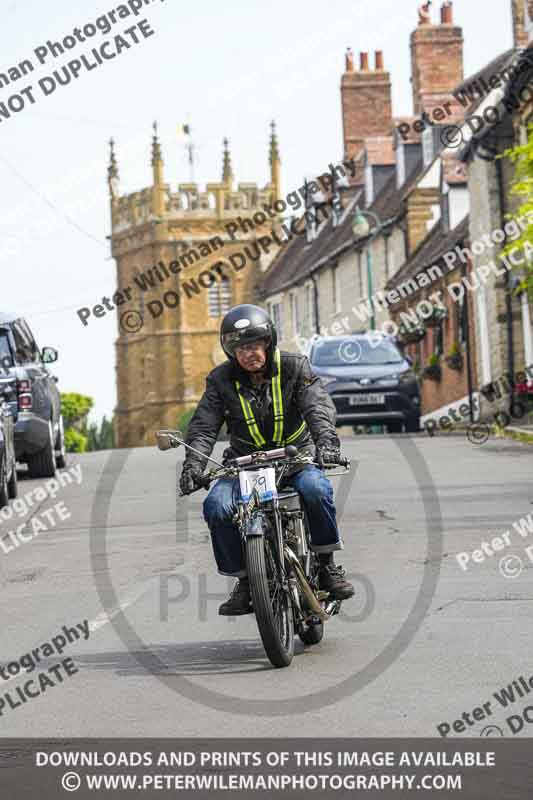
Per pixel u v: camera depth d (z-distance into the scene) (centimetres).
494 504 4903
